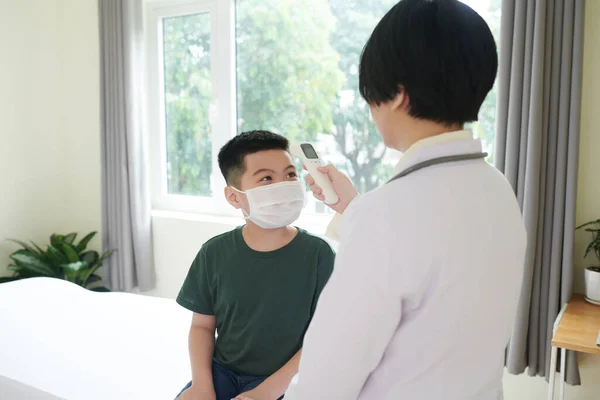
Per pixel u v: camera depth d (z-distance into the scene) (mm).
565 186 1896
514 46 1897
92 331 1914
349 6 2568
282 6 2730
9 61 3006
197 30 2975
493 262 684
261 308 1180
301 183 1263
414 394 689
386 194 676
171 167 3188
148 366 1677
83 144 3250
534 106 1857
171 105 3129
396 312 662
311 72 2691
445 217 653
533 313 1961
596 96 1915
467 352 687
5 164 3033
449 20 658
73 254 2951
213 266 1247
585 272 1912
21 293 2205
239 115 2924
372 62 706
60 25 3229
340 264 683
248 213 1240
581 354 2035
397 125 729
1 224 3037
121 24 2846
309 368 696
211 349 1271
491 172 743
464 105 683
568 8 1820
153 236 3055
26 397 1531
